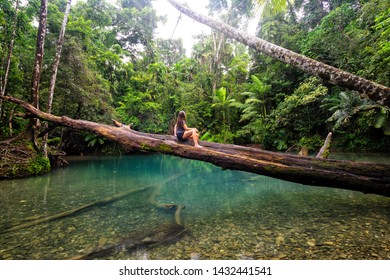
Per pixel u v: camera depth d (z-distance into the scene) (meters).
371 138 12.81
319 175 3.69
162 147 4.49
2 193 6.26
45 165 9.67
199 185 7.18
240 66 21.50
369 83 2.83
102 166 12.27
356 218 3.88
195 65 23.81
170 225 3.80
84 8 22.39
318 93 13.10
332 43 12.78
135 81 21.44
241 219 4.02
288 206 4.69
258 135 17.23
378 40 7.95
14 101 6.52
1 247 3.15
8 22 10.91
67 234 3.56
